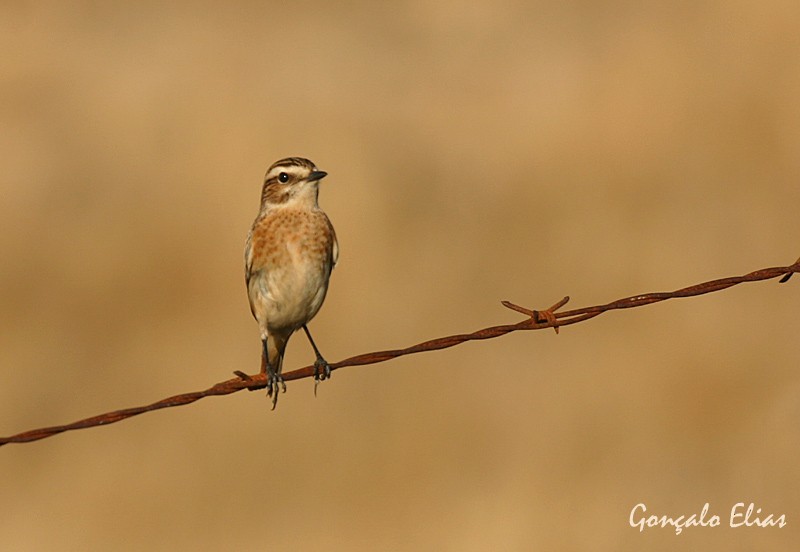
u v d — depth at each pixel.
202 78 23.55
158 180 18.75
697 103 20.30
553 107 21.48
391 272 16.52
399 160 19.59
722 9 23.30
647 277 16.42
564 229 17.62
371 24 27.89
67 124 21.02
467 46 25.59
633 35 23.62
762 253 16.80
